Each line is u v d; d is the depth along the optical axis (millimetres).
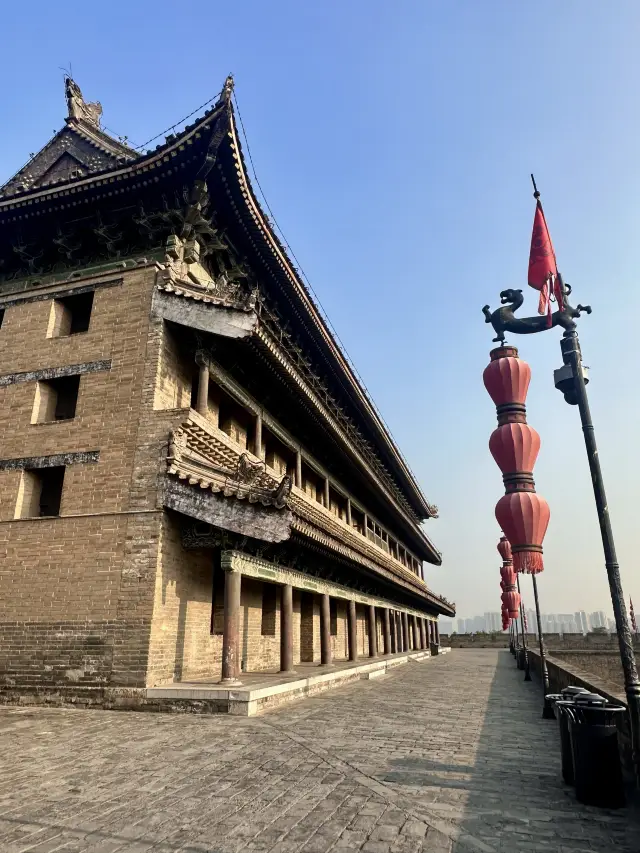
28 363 19922
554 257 9406
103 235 20844
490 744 12109
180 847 6336
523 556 7191
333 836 6684
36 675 15883
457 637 88875
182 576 17250
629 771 9555
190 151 18781
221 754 10500
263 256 22844
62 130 25719
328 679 22031
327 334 26781
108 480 17219
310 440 29422
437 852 6266
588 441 9031
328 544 21891
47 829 6836
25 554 17250
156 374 18062
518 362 8273
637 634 68500
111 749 10805
